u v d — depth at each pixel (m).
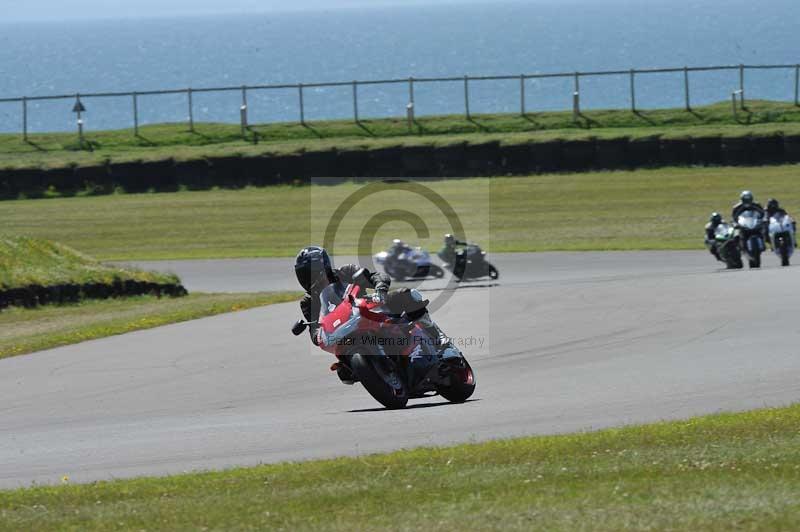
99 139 184.38
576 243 112.88
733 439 29.81
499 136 167.88
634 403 39.12
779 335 51.72
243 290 93.88
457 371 41.00
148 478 30.31
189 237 129.88
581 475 26.20
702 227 118.12
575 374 46.12
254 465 32.03
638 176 151.62
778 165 151.88
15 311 80.62
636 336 54.53
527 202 139.75
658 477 25.47
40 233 135.75
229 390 46.59
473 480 26.33
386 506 24.36
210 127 189.50
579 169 157.38
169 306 77.06
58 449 36.56
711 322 56.72
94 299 86.50
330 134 181.38
